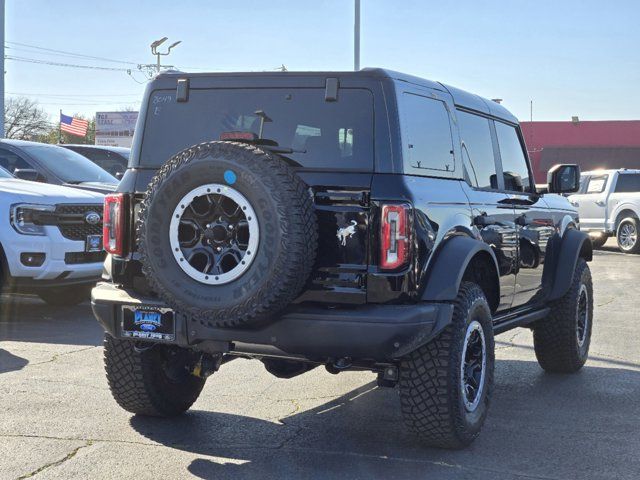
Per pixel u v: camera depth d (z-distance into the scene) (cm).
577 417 579
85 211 918
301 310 448
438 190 496
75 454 476
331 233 454
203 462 468
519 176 686
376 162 461
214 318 435
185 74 516
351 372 709
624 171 2158
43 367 691
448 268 471
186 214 440
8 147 1127
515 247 610
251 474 451
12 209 873
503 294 595
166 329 470
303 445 504
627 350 831
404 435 529
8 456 469
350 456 484
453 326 478
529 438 526
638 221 2081
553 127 5622
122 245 495
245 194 427
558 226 713
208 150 436
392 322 438
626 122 5522
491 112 632
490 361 525
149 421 546
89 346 782
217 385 650
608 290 1334
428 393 473
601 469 468
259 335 452
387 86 473
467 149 573
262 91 496
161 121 516
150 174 505
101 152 1488
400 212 448
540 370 742
